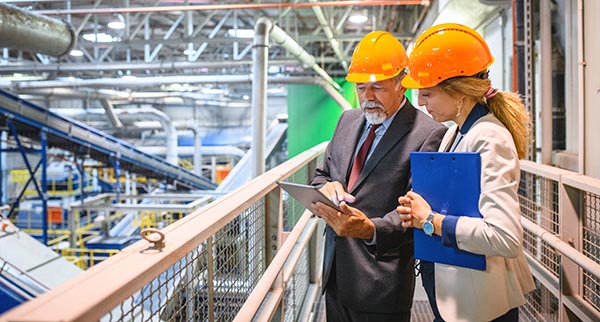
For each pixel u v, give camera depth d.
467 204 1.16
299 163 2.25
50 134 9.47
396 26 8.15
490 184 1.11
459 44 1.18
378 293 1.56
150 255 0.79
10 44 4.17
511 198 1.09
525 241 2.71
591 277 1.98
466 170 1.15
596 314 1.81
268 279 1.41
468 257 1.19
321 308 2.89
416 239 1.26
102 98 11.87
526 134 1.22
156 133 18.34
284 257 1.61
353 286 1.60
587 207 1.99
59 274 5.30
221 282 1.24
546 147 2.78
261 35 4.85
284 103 18.67
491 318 1.21
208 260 1.09
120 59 10.50
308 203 1.50
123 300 0.68
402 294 1.58
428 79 1.21
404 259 1.59
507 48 4.06
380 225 1.47
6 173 13.55
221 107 19.12
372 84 1.55
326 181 1.80
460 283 1.22
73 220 8.77
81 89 11.07
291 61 8.53
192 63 7.76
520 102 1.23
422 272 1.40
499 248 1.06
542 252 2.50
